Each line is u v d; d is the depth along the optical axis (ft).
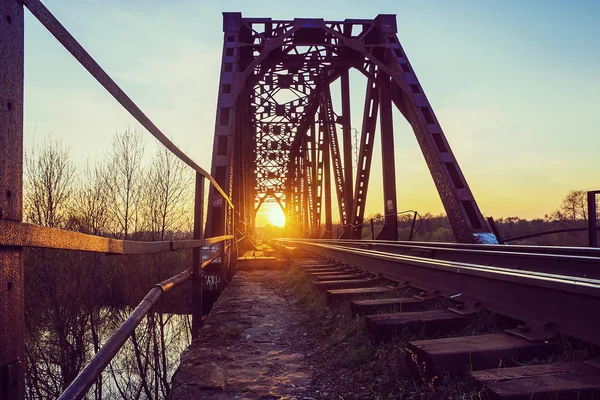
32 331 40.81
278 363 12.60
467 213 37.68
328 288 20.61
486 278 12.89
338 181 74.33
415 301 15.14
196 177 15.72
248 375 11.54
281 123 114.42
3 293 3.20
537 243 69.82
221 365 12.30
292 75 76.33
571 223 70.79
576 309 9.52
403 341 11.55
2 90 3.18
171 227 69.41
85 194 58.18
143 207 67.00
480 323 11.99
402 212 39.86
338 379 11.14
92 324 47.47
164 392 48.11
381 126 50.08
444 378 8.66
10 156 3.31
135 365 51.03
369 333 12.48
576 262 14.88
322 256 39.99
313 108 105.60
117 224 63.41
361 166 55.67
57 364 43.19
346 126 67.72
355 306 15.06
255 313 19.45
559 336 9.70
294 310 20.30
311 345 14.48
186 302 64.18
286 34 51.42
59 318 42.55
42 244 3.76
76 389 4.50
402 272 19.74
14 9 3.38
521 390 6.91
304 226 122.21
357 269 26.66
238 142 53.57
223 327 16.19
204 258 19.36
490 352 9.06
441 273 15.78
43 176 46.98
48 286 41.60
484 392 7.21
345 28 54.29
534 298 10.84
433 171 42.09
